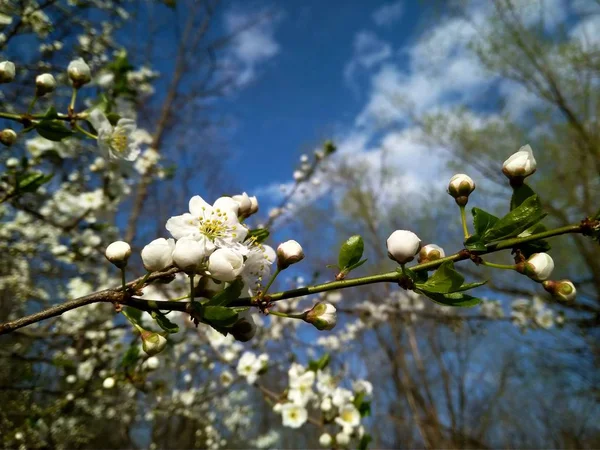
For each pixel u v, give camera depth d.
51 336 3.86
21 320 1.29
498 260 9.82
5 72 1.98
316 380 3.74
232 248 1.50
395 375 10.12
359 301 10.15
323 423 3.53
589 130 9.62
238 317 1.38
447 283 1.33
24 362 3.56
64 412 3.68
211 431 6.52
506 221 1.38
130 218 7.88
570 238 9.66
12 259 4.52
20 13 3.20
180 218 1.54
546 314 6.59
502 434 13.75
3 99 3.66
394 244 1.35
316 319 1.43
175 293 4.27
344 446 3.40
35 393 3.84
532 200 1.37
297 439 10.22
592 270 9.27
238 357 5.11
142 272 5.77
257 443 8.86
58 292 5.23
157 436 6.41
